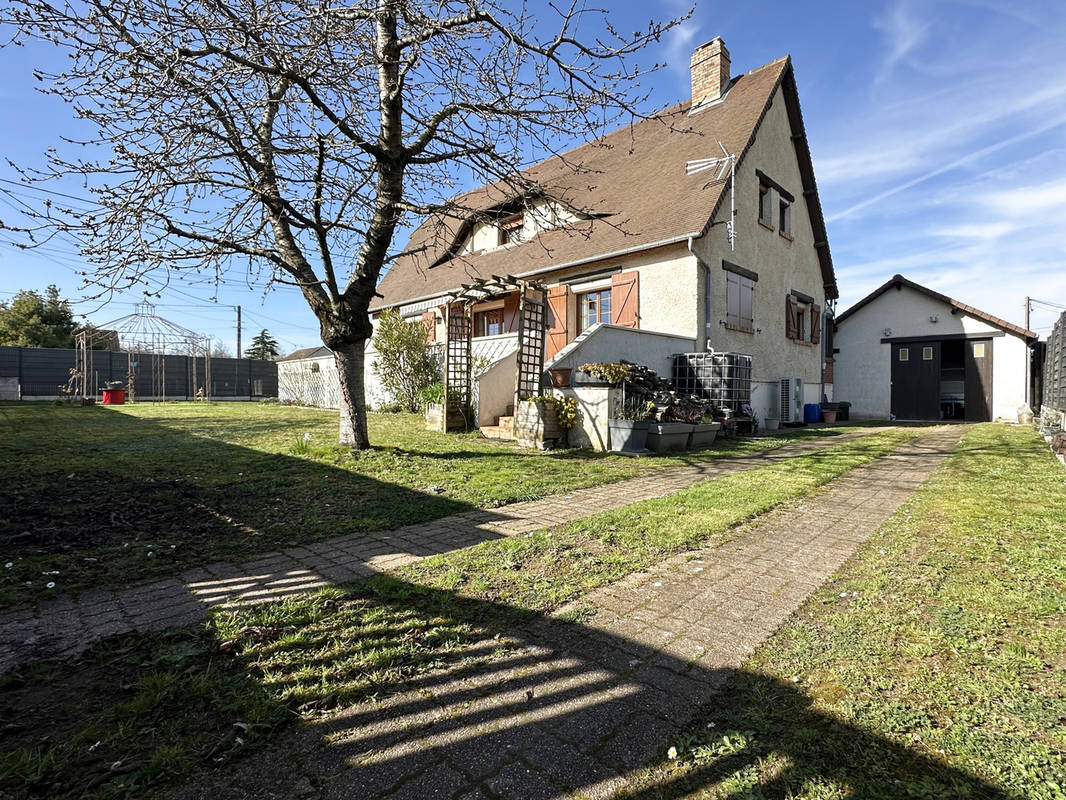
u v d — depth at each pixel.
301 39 5.34
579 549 3.61
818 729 1.70
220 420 12.84
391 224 6.75
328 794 1.45
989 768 1.50
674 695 1.92
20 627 2.46
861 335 20.39
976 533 3.76
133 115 5.01
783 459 7.98
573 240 14.41
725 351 13.02
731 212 13.07
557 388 9.19
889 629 2.36
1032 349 17.91
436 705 1.87
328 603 2.73
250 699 1.89
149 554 3.48
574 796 1.44
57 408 17.50
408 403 14.96
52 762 1.55
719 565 3.31
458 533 4.05
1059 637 2.25
